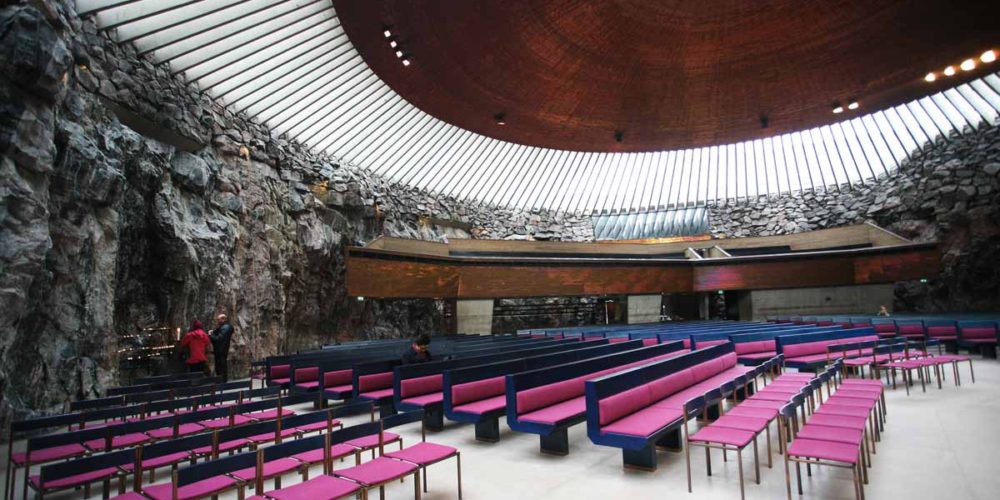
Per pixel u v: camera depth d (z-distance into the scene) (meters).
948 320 14.18
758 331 13.67
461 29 14.52
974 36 15.96
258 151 16.59
